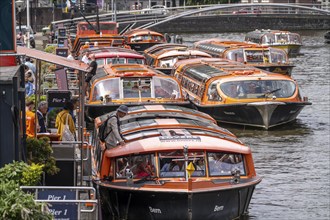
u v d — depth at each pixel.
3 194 18.19
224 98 57.03
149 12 170.88
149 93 52.72
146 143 30.84
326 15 196.75
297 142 52.59
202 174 30.75
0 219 17.53
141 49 107.62
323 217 34.81
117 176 30.95
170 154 30.67
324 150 49.91
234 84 57.47
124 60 66.38
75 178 28.12
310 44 153.12
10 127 22.36
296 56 124.12
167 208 29.86
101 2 185.25
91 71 29.02
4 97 22.19
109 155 30.88
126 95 52.53
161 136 31.34
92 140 38.44
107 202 31.34
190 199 29.34
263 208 36.16
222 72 60.00
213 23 195.62
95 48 74.25
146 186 29.97
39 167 22.33
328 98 73.88
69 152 27.86
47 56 28.09
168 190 29.44
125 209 30.73
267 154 48.72
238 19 196.88
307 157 47.75
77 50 92.12
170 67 78.50
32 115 30.42
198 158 30.78
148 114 36.12
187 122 34.03
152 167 30.56
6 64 25.19
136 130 32.72
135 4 199.62
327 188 39.84
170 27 192.50
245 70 60.28
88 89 55.06
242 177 31.45
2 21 24.36
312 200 37.56
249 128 57.44
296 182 41.19
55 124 36.38
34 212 17.86
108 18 155.75
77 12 147.00
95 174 32.34
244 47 84.75
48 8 150.38
